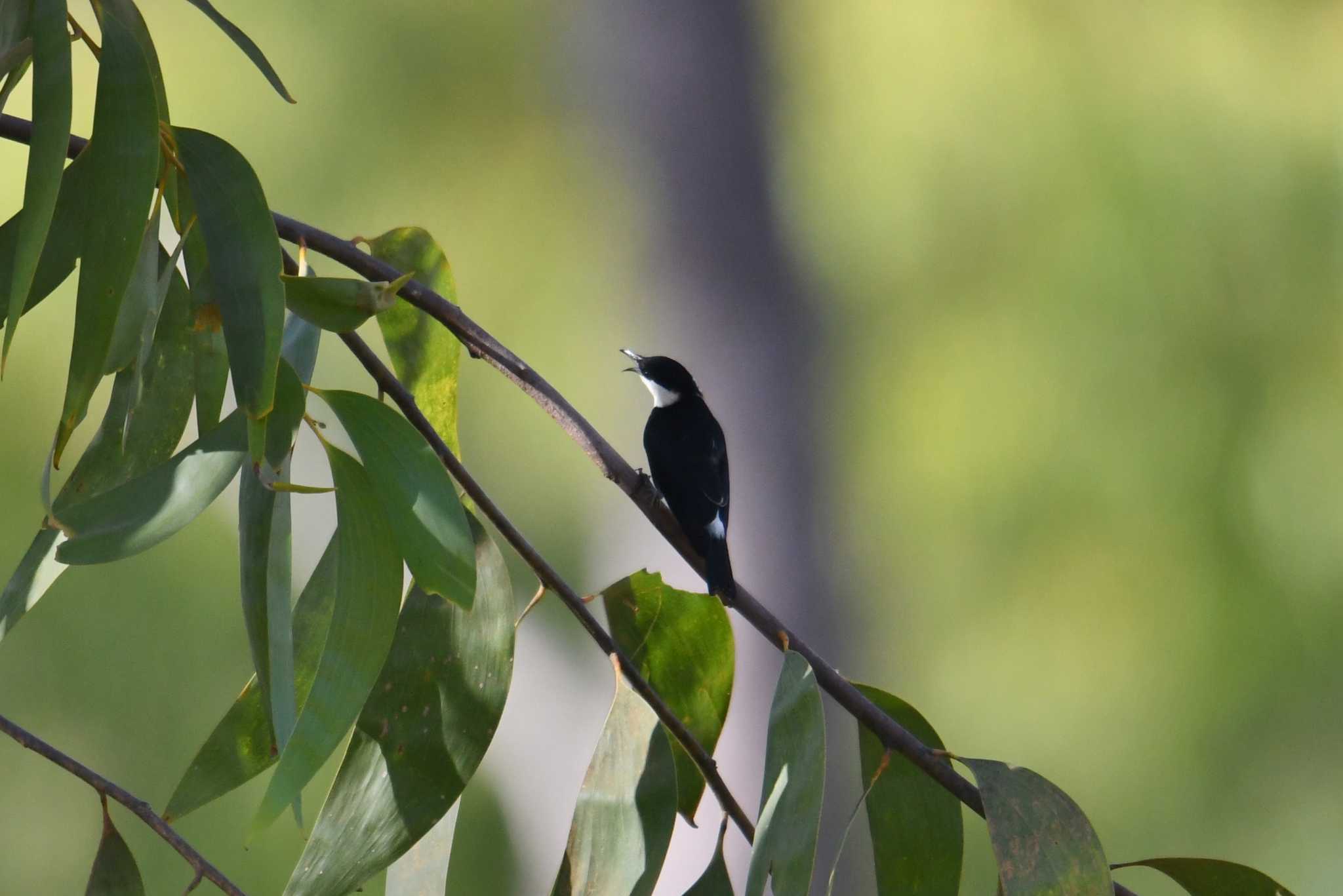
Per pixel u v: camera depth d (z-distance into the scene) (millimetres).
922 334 14492
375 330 13320
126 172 2779
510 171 14281
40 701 12750
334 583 3623
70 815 12555
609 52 13117
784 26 13352
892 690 14086
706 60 12914
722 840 3498
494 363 3545
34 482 12234
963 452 14391
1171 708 14391
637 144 13211
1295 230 14070
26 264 2664
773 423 12891
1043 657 14422
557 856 13180
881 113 14555
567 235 14062
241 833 12531
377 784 3436
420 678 3518
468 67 14180
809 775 3004
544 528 14016
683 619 4090
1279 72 14305
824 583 12766
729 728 12078
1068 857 3105
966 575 14414
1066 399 14281
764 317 13047
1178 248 14203
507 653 3523
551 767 13258
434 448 3582
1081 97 14484
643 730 3586
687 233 13102
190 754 12906
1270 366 14047
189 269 3262
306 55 14320
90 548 2854
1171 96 14445
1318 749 14117
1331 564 13906
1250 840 14391
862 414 13945
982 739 14438
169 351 3707
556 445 14164
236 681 13125
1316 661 13992
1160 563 14164
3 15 3006
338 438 9461
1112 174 14320
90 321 2760
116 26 2846
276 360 2730
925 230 14516
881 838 3777
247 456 2934
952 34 14539
